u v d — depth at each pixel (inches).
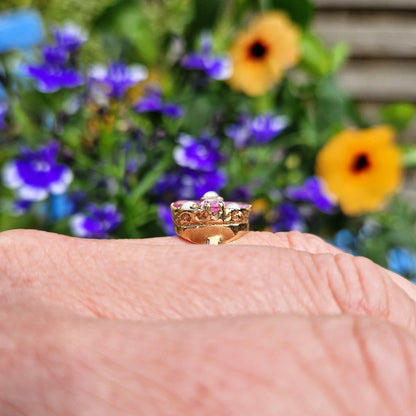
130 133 10.8
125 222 10.2
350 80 20.3
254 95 13.2
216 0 14.7
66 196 10.9
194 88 12.4
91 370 3.1
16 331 3.4
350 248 12.4
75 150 10.7
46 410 3.0
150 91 12.0
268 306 3.9
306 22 15.9
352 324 3.3
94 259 4.4
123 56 15.1
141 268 4.2
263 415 2.9
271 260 4.3
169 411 2.9
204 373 3.0
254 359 3.1
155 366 3.1
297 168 13.2
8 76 11.6
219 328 3.3
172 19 17.9
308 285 4.1
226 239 5.9
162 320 3.7
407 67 20.3
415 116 20.0
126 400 3.0
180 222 5.9
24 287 4.0
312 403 2.9
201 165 10.5
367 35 20.1
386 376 3.0
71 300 3.9
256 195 11.4
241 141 11.6
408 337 3.2
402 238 12.8
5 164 11.8
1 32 14.7
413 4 19.7
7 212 11.4
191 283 4.1
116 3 15.3
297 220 11.5
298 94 15.1
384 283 4.1
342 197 12.0
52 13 18.3
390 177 12.1
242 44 13.2
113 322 3.5
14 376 3.1
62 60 11.6
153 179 10.4
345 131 12.8
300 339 3.2
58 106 11.3
